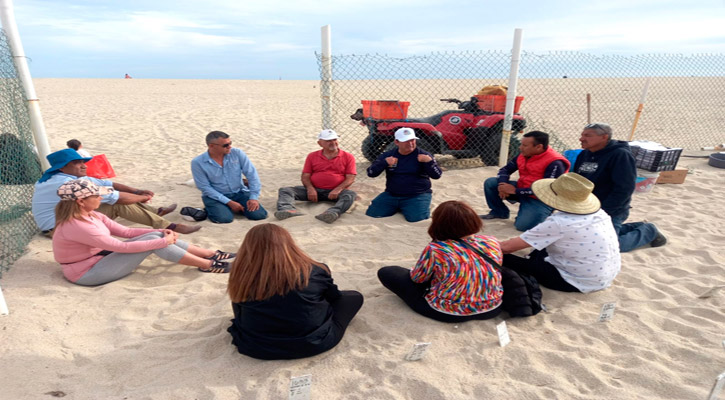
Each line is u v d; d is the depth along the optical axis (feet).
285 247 8.64
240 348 9.12
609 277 11.51
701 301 11.18
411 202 17.51
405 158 17.60
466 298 10.12
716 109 55.57
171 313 10.83
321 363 9.02
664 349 9.34
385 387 8.27
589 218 11.12
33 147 17.93
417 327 10.24
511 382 8.38
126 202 15.31
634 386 8.22
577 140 36.19
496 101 24.56
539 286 11.94
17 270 12.44
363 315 10.77
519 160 16.58
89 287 11.95
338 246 14.97
